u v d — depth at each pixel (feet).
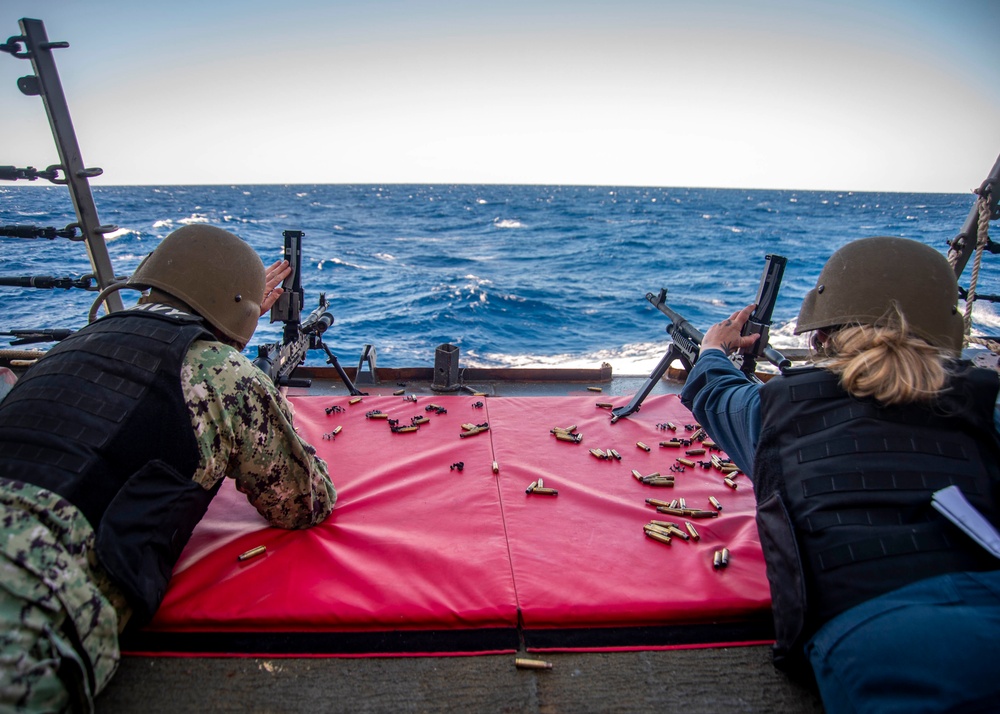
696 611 6.21
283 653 5.70
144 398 5.41
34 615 4.14
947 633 4.05
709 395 6.85
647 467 9.70
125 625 5.38
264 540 7.14
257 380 6.33
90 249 13.17
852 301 5.56
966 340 12.13
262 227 147.33
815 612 4.98
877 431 4.99
